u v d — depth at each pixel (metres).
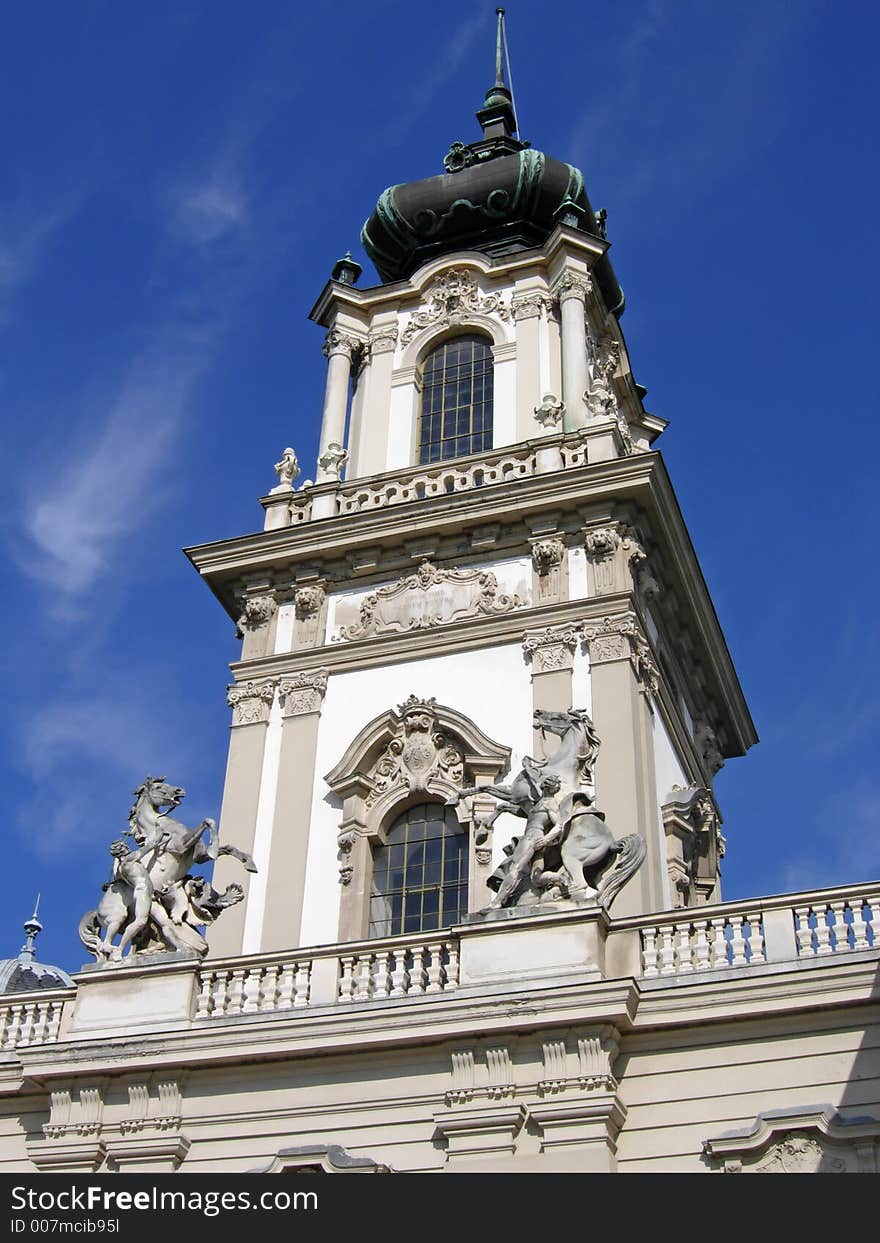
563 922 26.36
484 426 39.50
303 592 36.78
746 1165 24.22
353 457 40.53
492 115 47.25
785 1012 25.05
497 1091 25.27
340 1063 26.50
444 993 26.39
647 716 33.72
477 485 37.16
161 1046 27.12
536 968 26.09
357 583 36.84
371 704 34.81
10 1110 28.22
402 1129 25.66
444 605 35.44
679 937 26.56
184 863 29.78
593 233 44.00
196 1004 27.94
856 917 25.80
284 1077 26.69
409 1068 26.12
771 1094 24.73
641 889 30.58
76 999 28.59
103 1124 27.08
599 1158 24.41
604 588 34.34
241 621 37.22
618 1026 25.36
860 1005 24.84
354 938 31.66
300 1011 26.81
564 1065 25.20
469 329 41.28
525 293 40.94
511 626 34.53
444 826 33.06
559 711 31.97
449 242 44.16
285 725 35.09
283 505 38.59
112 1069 27.19
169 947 28.81
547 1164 24.53
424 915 32.16
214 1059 26.78
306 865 32.97
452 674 34.53
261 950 32.03
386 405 40.50
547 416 37.59
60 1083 27.52
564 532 35.34
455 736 33.56
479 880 31.62
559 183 43.34
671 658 37.59
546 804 27.78
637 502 35.09
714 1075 25.12
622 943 26.67
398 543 36.50
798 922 26.11
